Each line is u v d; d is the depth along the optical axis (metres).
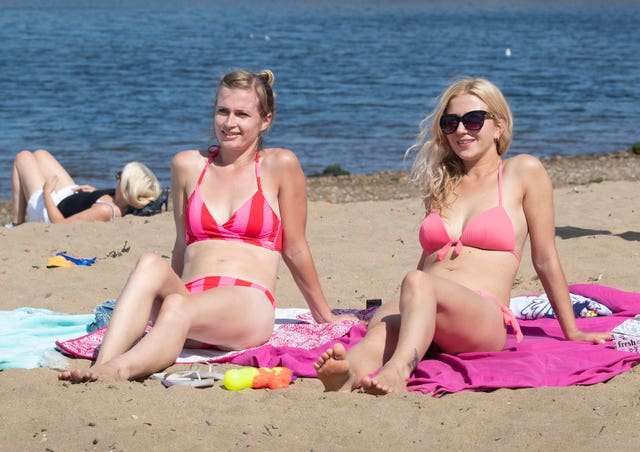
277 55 50.41
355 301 7.24
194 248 5.88
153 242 9.41
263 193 5.86
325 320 6.17
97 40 61.84
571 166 17.75
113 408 4.39
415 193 15.16
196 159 6.00
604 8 194.00
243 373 4.77
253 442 3.98
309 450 3.89
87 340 5.57
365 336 5.04
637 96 32.31
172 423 4.22
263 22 100.69
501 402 4.50
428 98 30.95
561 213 10.90
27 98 30.11
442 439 4.01
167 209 11.69
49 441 4.04
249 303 5.48
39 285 7.64
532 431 4.07
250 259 5.77
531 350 5.34
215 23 95.62
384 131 23.94
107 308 6.07
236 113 5.77
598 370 4.95
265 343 5.71
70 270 8.16
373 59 48.50
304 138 22.89
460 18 124.56
